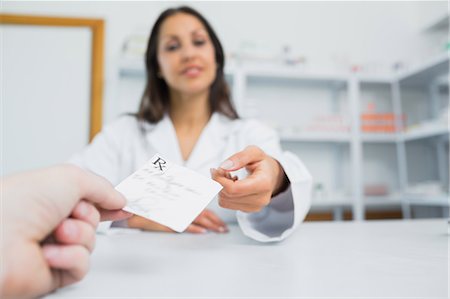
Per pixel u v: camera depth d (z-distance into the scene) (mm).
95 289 201
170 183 313
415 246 358
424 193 1584
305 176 440
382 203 1671
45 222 183
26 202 176
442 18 1840
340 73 1707
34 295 178
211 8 1844
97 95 1643
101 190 229
